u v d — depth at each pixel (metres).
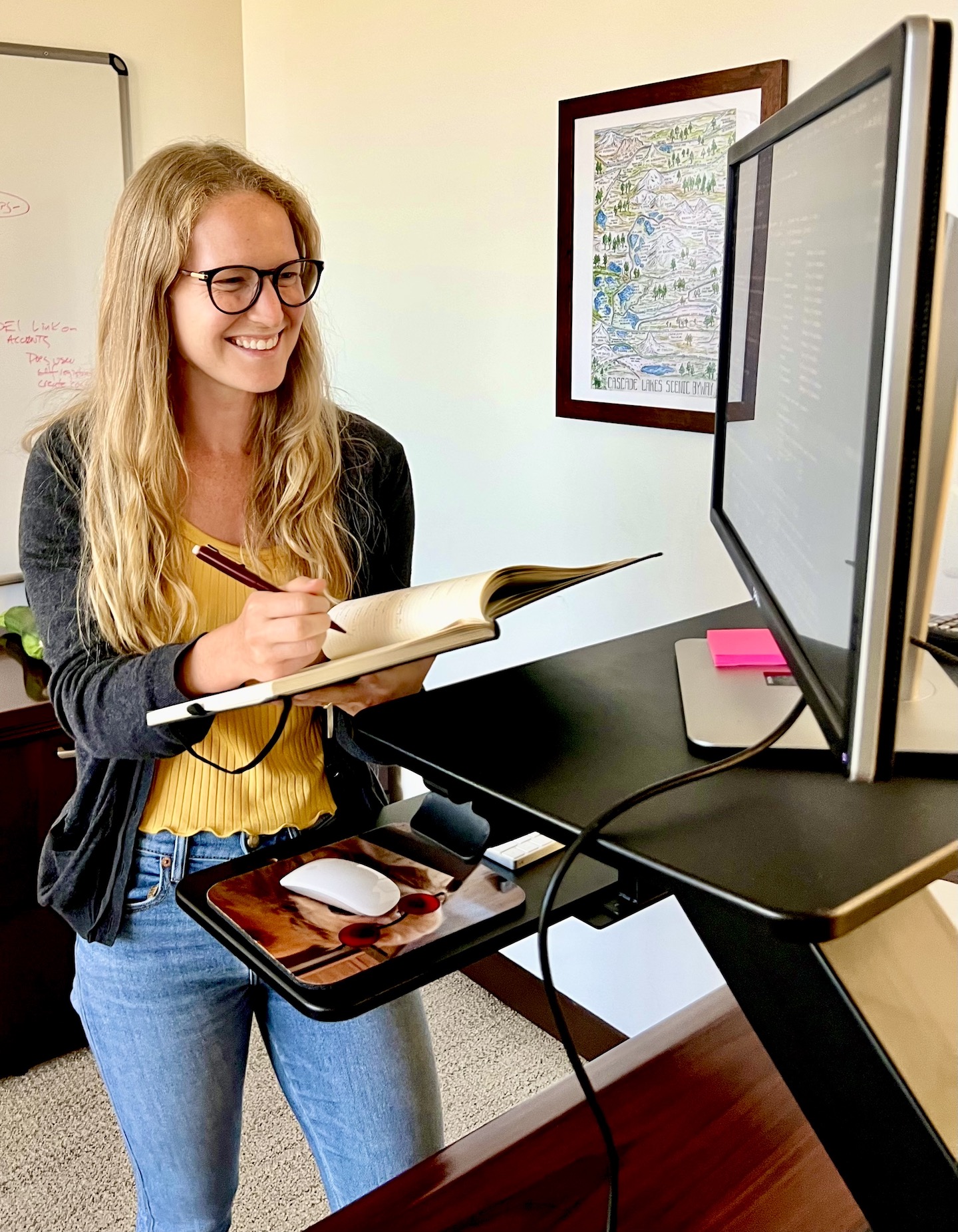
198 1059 1.19
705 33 1.59
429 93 2.05
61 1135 1.92
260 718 1.18
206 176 1.10
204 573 1.20
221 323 1.10
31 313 2.33
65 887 1.15
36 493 1.19
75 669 1.09
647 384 1.76
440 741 0.73
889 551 0.45
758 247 0.82
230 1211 1.27
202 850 1.16
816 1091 0.55
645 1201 0.73
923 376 0.43
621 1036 2.05
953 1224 0.48
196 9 2.42
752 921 0.52
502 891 0.86
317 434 1.24
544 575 0.84
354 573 1.31
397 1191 0.75
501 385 2.05
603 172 1.75
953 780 0.63
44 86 2.25
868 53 0.47
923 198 0.42
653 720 0.77
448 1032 2.21
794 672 0.62
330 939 0.80
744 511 0.87
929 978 0.55
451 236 2.08
